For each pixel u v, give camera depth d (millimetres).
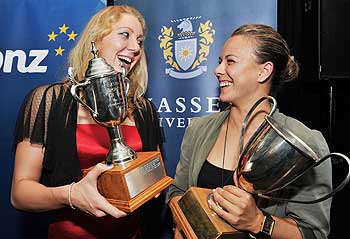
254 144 956
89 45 1279
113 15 1282
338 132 2119
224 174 1185
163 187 1137
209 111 2066
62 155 1244
